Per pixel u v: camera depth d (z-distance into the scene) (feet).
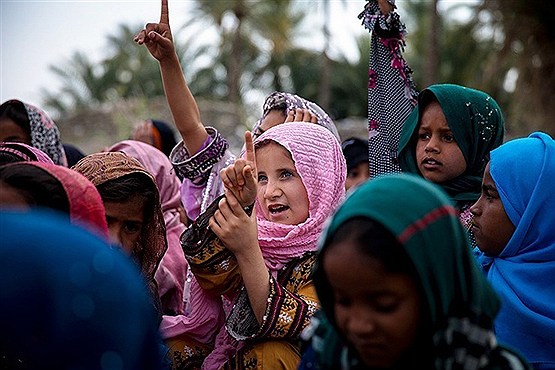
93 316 3.57
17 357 3.63
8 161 7.79
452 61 90.53
